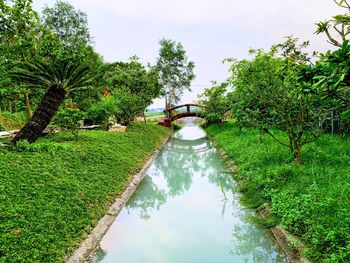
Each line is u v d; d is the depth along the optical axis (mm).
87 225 5512
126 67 25531
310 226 4730
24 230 4422
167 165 13836
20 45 8195
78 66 8805
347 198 5098
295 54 5598
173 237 6016
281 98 7691
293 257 4539
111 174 8508
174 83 37781
